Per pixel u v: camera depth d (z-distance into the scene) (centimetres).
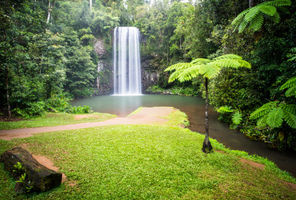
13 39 938
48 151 431
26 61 1008
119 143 503
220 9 1153
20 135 579
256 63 734
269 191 301
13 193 261
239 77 906
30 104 993
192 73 337
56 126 768
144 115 1148
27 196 259
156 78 3244
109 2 3766
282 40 609
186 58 2788
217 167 381
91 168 349
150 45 3130
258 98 767
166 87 3147
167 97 2441
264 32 726
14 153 311
